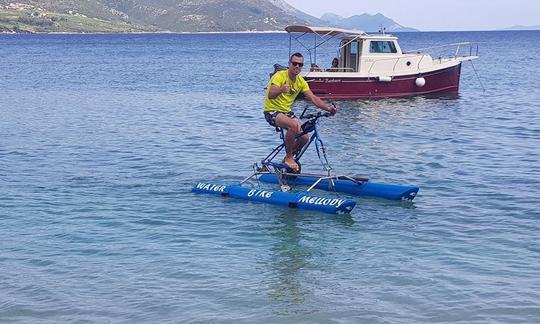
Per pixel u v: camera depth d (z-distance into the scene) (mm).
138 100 32531
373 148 17719
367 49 30750
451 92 32438
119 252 9164
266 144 18484
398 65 31094
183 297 7566
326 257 8922
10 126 22562
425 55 31688
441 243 9500
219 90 38250
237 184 12766
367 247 9344
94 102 31562
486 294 7574
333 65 32438
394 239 9703
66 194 12539
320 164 15367
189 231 10148
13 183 13508
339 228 10281
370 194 12219
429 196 12336
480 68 54250
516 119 23938
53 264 8703
